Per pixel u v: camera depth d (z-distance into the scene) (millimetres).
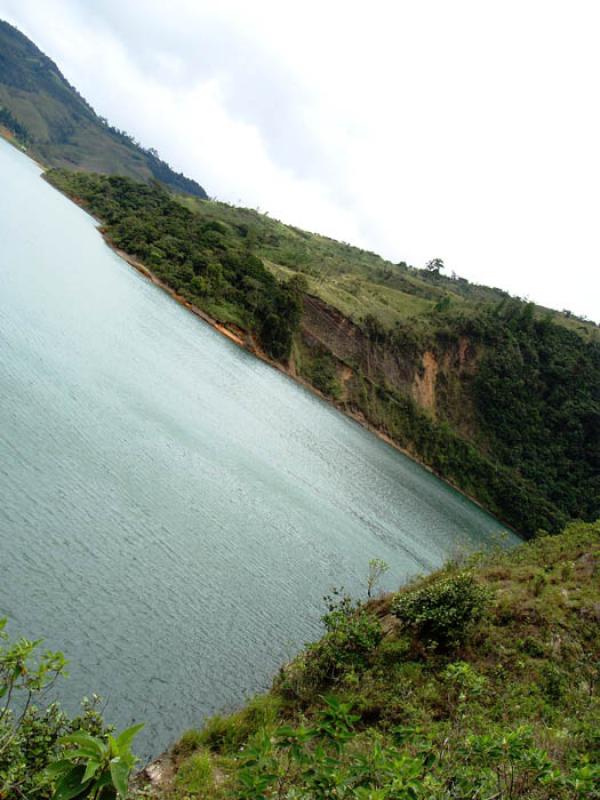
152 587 15523
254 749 4090
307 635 18109
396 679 11312
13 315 31531
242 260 100812
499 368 128125
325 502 38312
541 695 10922
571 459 122125
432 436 105250
